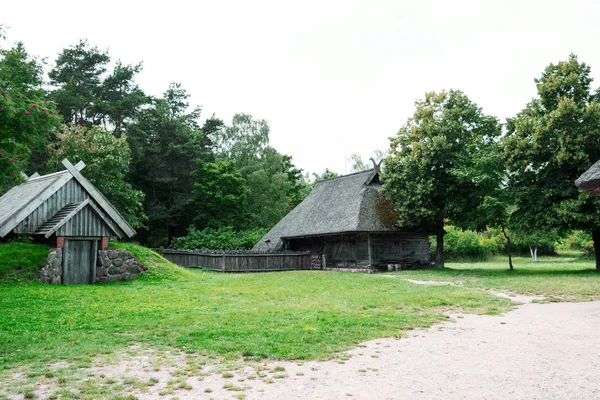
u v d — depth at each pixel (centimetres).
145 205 5131
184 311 1240
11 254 1873
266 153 6122
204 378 675
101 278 2078
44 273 1883
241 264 3306
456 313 1291
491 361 769
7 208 2194
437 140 3081
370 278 2431
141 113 5206
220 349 829
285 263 3534
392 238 3559
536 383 649
